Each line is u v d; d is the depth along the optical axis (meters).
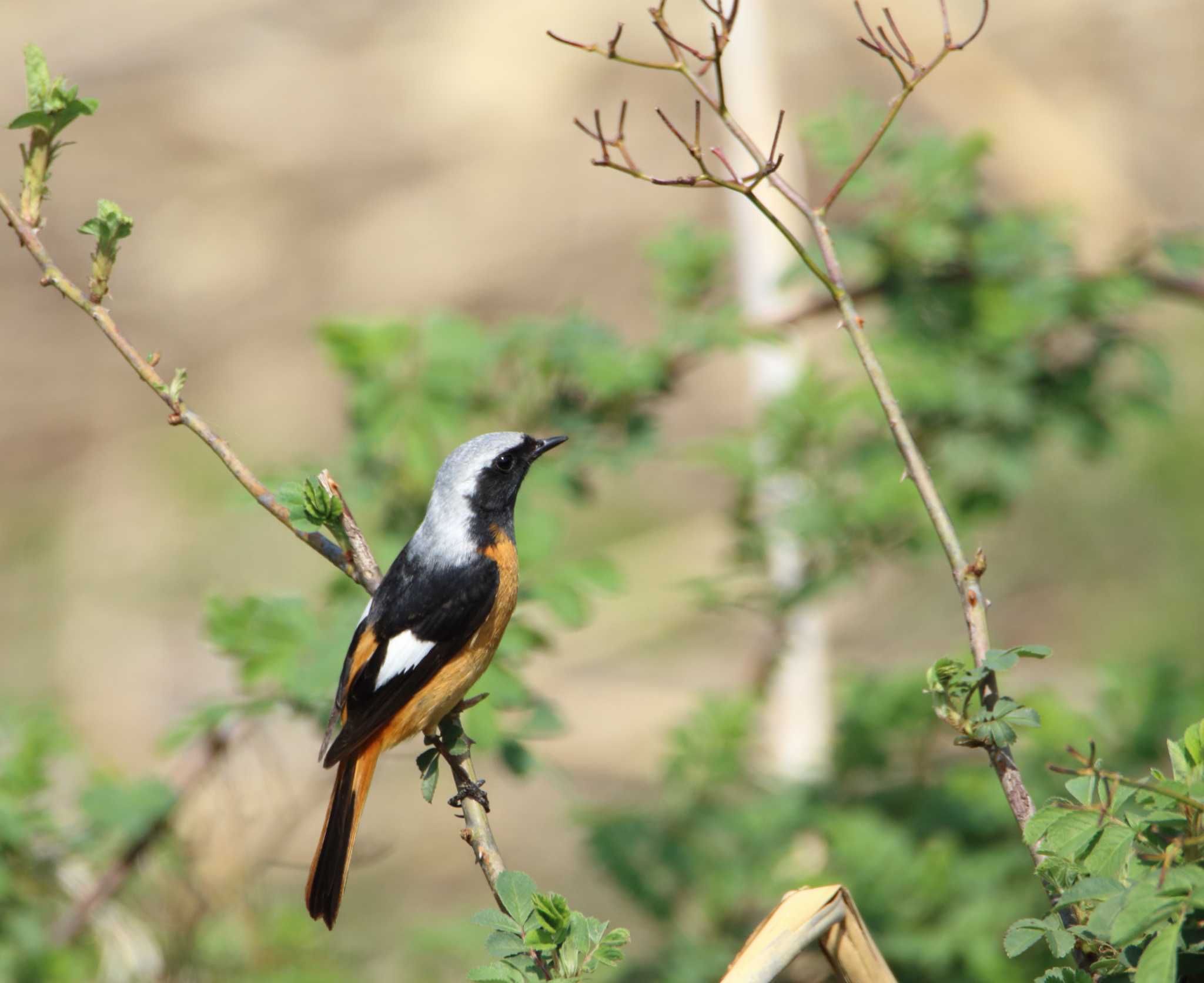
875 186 11.58
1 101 28.97
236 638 9.02
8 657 22.41
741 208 14.02
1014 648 4.64
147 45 30.36
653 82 27.94
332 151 28.86
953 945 9.73
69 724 10.98
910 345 11.27
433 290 26.69
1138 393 11.74
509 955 4.52
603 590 9.18
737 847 11.45
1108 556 21.64
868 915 10.08
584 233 26.95
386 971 13.38
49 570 23.81
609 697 21.02
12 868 9.94
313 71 30.09
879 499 10.97
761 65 14.49
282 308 27.16
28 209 5.80
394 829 18.61
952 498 11.52
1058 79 26.47
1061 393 11.58
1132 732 10.58
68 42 30.14
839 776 11.80
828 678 13.28
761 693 12.62
